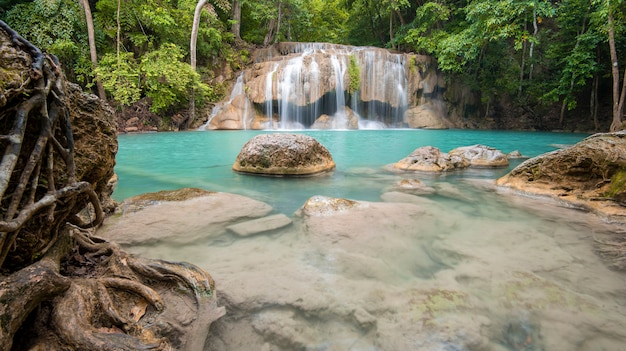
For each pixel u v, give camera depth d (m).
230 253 2.31
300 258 2.24
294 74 14.62
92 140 1.87
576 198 3.66
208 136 11.17
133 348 1.19
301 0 19.58
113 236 2.48
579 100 16.78
